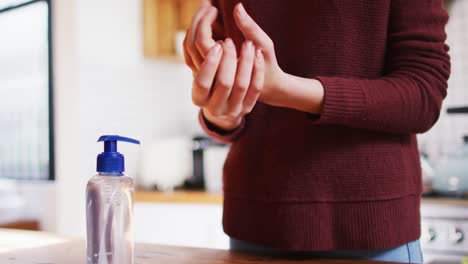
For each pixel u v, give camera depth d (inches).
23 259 39.1
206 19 35.6
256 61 32.8
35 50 118.6
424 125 38.0
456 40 108.7
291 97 35.5
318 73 39.9
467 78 107.2
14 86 123.3
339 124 38.1
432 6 38.6
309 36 40.0
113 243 35.0
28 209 108.1
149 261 37.7
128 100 111.9
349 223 38.7
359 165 38.9
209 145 113.1
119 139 35.2
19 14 121.6
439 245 86.4
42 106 116.7
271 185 40.1
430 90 37.4
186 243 99.2
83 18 101.1
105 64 105.9
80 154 99.5
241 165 42.6
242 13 33.5
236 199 42.9
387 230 38.7
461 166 92.5
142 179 113.1
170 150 111.2
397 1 39.1
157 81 121.0
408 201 40.1
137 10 115.1
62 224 102.0
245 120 42.5
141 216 102.1
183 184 114.1
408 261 39.8
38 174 116.6
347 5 39.1
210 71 31.8
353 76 39.6
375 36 39.5
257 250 42.3
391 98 36.2
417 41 38.0
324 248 38.9
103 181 35.0
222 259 38.4
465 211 84.7
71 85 100.7
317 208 39.0
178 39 117.8
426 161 97.9
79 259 39.1
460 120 108.3
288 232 39.3
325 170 39.0
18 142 121.6
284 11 41.2
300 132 39.7
